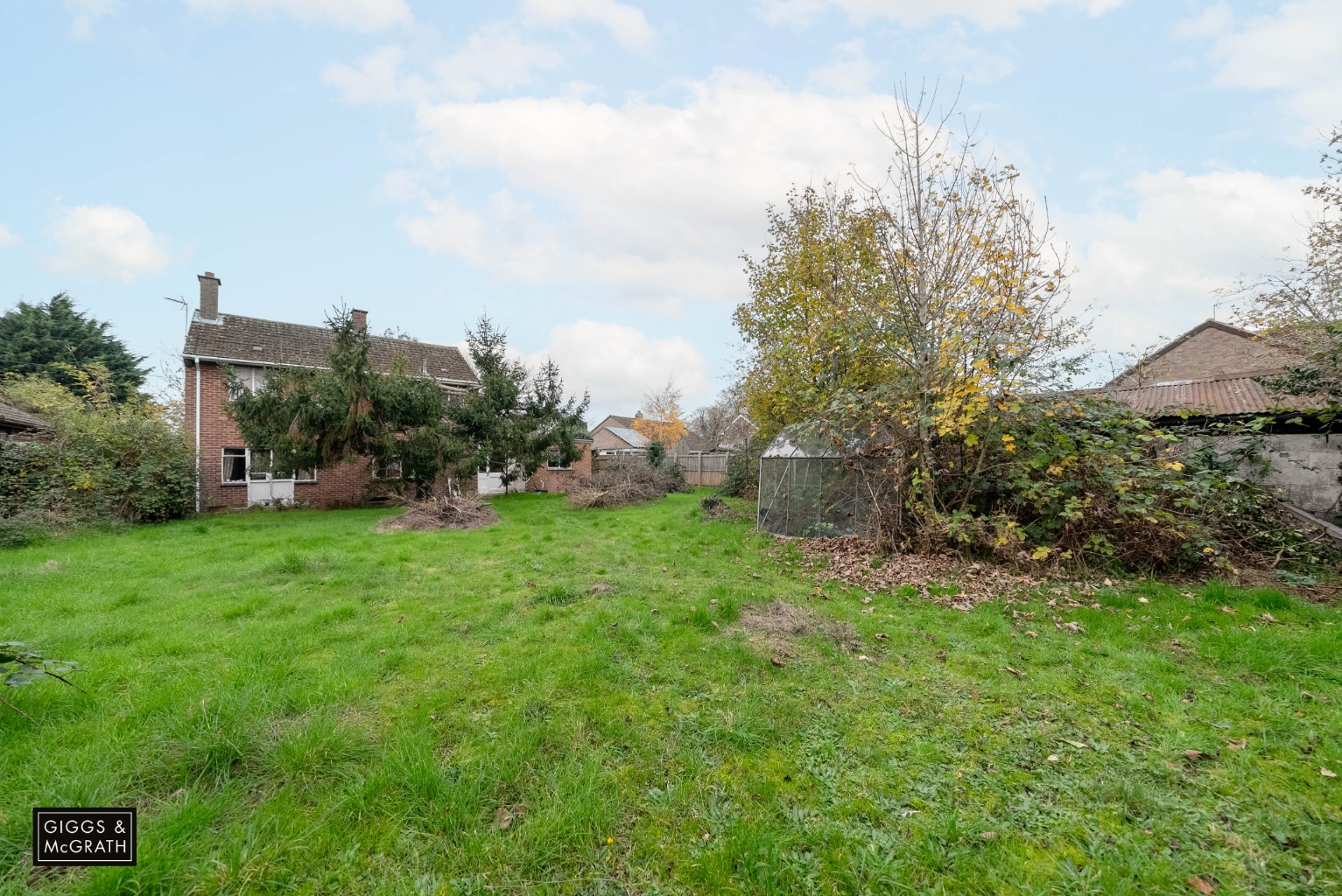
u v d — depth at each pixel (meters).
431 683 3.60
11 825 2.12
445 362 21.11
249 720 2.94
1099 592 5.70
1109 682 3.65
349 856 2.05
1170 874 2.00
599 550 8.50
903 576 6.51
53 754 2.62
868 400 7.60
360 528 11.22
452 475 15.78
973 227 7.40
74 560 7.47
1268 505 7.06
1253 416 8.77
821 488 9.85
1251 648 4.05
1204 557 6.48
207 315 16.33
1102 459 6.51
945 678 3.73
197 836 2.12
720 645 4.28
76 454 10.95
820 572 6.95
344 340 13.96
